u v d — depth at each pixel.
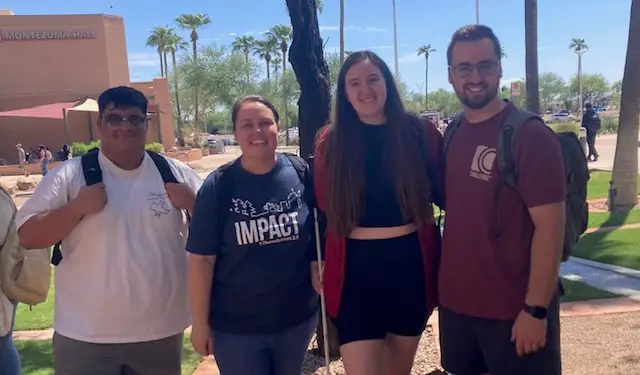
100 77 38.28
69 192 2.89
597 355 4.57
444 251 2.99
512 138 2.66
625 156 10.52
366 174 3.04
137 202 2.93
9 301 3.27
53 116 29.14
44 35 37.19
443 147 3.04
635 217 9.77
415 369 4.46
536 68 10.37
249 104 2.94
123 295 2.88
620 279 6.49
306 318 3.14
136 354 2.95
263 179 2.96
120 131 2.89
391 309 3.13
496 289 2.80
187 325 3.16
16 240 3.15
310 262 3.13
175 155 33.47
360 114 3.07
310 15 4.52
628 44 10.32
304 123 4.57
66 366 2.92
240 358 2.99
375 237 3.05
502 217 2.74
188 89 51.78
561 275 6.78
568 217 2.81
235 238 2.89
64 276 2.92
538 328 2.68
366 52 3.12
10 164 33.22
